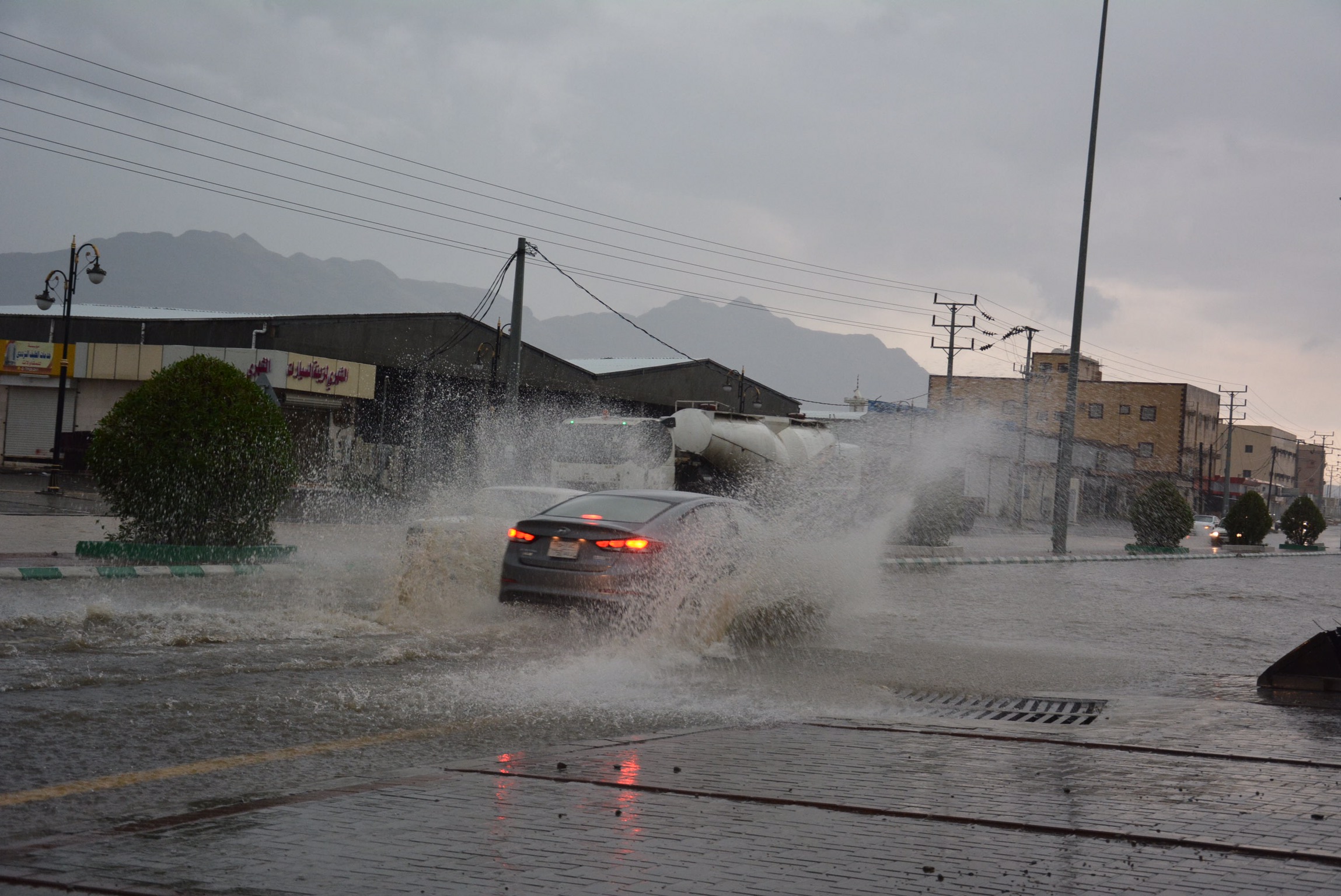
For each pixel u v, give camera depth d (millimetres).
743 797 4891
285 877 3664
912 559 26047
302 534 24000
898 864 3971
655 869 3842
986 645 12008
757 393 63750
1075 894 3699
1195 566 34375
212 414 16438
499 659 9188
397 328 46781
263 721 6547
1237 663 11461
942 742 6391
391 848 4008
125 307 55719
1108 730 7094
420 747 6102
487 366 49812
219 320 43406
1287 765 6098
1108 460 87062
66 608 10766
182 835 4137
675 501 11320
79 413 44625
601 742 6043
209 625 9930
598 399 55500
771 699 7914
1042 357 85375
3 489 32188
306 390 42438
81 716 6426
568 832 4254
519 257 30156
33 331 45719
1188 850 4273
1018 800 5008
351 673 8219
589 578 10430
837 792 5039
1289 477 155875
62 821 4527
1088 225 34312
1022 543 42812
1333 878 3945
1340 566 40219
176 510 16406
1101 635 13766
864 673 9531
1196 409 94312
